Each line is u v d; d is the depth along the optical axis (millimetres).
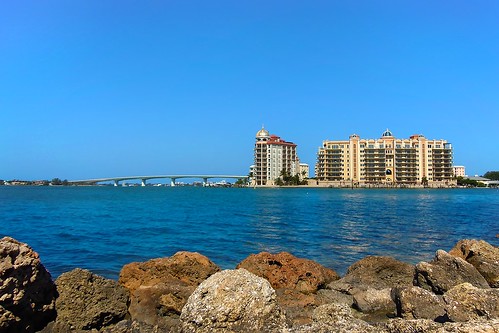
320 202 98562
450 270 14844
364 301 13367
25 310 10672
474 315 10188
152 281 14328
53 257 22656
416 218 53531
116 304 12250
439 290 14281
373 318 12695
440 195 143625
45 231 34969
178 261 14906
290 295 14133
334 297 14461
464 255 17781
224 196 134250
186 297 12258
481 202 97938
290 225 43188
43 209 63375
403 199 114688
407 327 7414
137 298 12508
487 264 16281
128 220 46625
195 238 31766
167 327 11406
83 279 12047
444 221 48969
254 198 119625
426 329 7180
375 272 16812
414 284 15109
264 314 8398
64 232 34344
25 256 10820
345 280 16094
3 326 10234
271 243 29562
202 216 53812
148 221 45688
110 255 23625
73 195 122625
